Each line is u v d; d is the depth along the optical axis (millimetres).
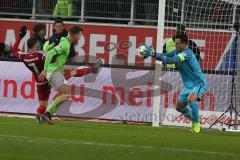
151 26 49781
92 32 50562
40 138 27906
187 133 34625
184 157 23750
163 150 25391
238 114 40312
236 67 40844
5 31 51938
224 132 37438
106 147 25594
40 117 35844
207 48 44031
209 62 44125
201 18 43719
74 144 26219
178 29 42469
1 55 51438
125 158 22875
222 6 43781
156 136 31328
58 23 38156
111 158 22750
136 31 49969
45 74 35812
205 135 33812
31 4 52156
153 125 39531
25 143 25984
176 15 42875
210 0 43562
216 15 43844
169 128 38281
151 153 24406
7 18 52031
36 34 42281
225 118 40688
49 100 42125
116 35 50250
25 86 43344
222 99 41156
